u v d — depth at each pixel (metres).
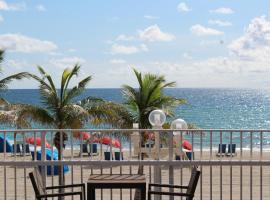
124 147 32.94
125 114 21.20
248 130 7.65
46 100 19.23
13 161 7.67
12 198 12.52
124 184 6.72
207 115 101.62
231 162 7.62
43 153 7.71
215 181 16.05
